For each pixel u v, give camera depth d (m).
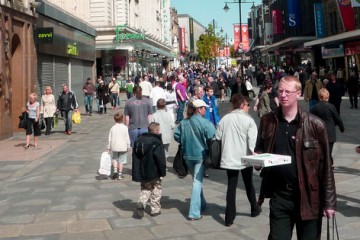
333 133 8.12
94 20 36.22
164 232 5.55
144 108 8.91
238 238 5.27
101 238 5.40
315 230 3.36
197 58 131.38
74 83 25.11
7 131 15.08
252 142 5.59
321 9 37.62
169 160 10.60
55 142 13.99
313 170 3.32
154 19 58.66
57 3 23.91
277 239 3.40
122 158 8.78
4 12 14.81
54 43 20.66
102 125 18.23
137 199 7.23
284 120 3.49
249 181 6.03
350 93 20.38
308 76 28.88
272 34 62.75
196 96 9.48
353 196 6.84
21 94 16.66
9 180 8.97
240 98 5.82
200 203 6.14
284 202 3.42
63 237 5.47
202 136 6.03
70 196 7.51
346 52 30.62
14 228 5.88
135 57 41.69
